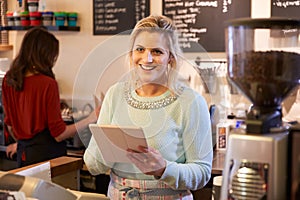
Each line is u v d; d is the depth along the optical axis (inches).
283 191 43.3
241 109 119.5
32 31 113.3
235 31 46.6
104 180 132.3
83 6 150.6
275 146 42.3
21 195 48.6
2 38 165.5
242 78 46.1
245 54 45.8
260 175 43.0
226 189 44.9
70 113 133.9
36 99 111.3
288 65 44.9
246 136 43.6
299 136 43.3
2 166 146.3
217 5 129.0
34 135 113.2
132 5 141.6
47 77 112.4
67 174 83.7
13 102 114.6
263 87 45.1
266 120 43.9
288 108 109.9
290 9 120.9
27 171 60.4
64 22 148.7
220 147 111.7
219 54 129.6
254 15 125.3
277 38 53.3
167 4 135.9
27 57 111.9
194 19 132.1
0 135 145.3
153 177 69.1
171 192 69.7
